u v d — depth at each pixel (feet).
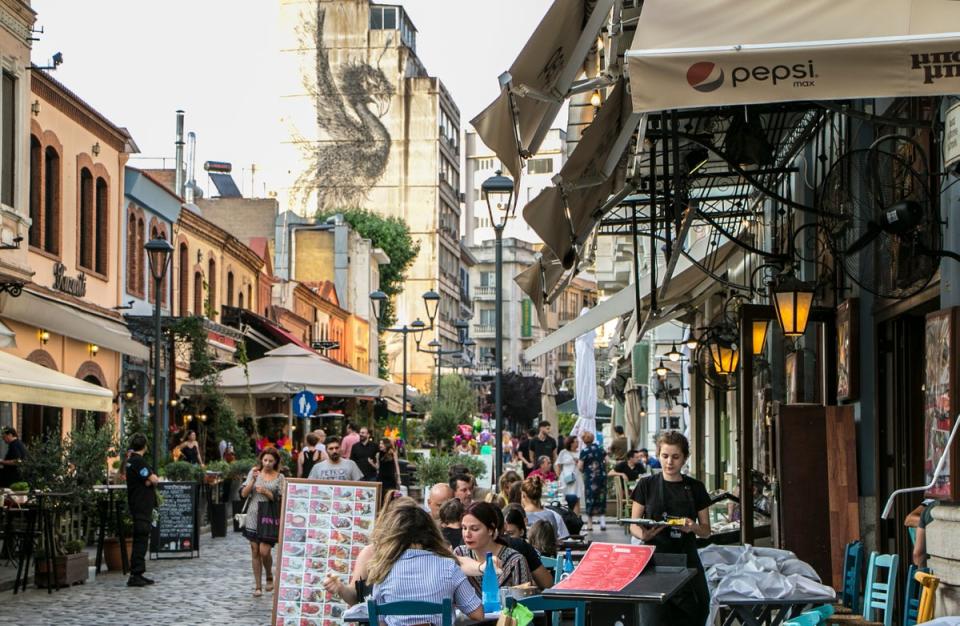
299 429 148.87
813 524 44.29
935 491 33.04
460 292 369.50
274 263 232.53
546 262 42.04
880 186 35.29
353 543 41.16
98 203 109.19
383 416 176.65
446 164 334.85
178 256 134.31
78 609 51.83
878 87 23.98
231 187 263.29
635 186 36.52
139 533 60.18
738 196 57.62
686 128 42.73
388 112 314.35
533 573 30.71
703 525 30.66
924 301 37.42
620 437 95.81
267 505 56.49
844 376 45.01
